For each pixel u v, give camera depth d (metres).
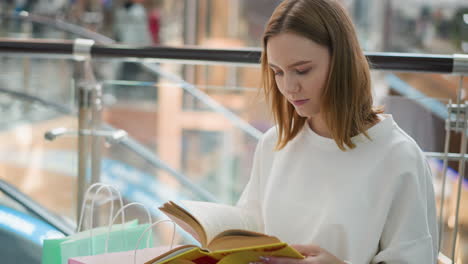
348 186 1.10
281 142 1.22
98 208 1.79
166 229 2.33
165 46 1.66
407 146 1.09
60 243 1.24
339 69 1.05
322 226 1.11
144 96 2.24
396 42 6.72
